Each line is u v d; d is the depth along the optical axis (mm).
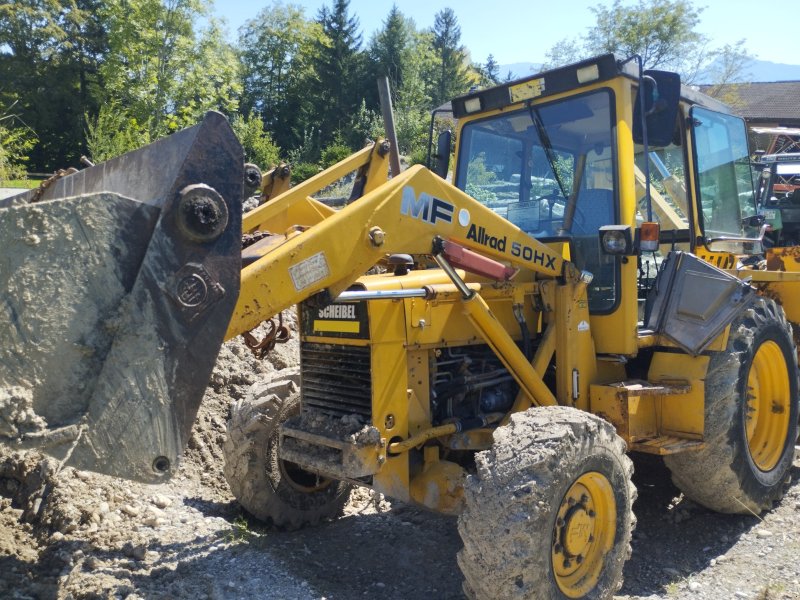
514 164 4582
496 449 3195
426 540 4453
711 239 4961
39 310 2303
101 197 2381
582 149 4266
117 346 2398
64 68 36406
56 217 2324
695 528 4551
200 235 2480
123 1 29250
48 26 35281
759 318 4539
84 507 4176
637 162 4414
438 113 5051
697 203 4840
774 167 9875
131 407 2420
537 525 3037
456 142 4898
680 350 4363
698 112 4895
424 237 3547
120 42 29406
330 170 4008
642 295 4652
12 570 3576
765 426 4906
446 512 3723
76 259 2352
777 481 4734
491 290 3881
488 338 3822
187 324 2496
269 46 50812
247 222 3660
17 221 2279
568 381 4039
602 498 3479
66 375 2340
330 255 3203
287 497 4477
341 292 3344
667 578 3922
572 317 4059
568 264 4113
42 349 2305
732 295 4207
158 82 29484
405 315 3689
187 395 2508
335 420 3732
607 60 4016
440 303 3807
